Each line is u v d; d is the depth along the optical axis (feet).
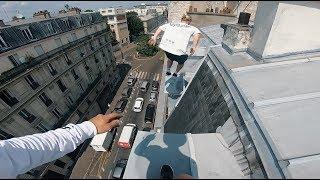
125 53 156.87
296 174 9.87
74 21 92.02
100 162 75.36
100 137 77.56
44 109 67.77
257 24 17.48
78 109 89.20
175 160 10.40
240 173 10.19
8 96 55.42
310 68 17.01
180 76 33.22
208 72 21.52
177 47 15.17
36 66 64.90
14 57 58.59
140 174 8.34
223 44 21.98
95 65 109.09
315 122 12.66
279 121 12.67
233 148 12.74
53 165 63.98
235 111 14.48
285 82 15.70
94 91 105.81
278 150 11.01
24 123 59.31
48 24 74.64
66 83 81.71
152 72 140.36
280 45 16.94
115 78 135.03
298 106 13.69
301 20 15.47
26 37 64.03
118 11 142.41
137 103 104.17
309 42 16.99
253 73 16.70
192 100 23.57
